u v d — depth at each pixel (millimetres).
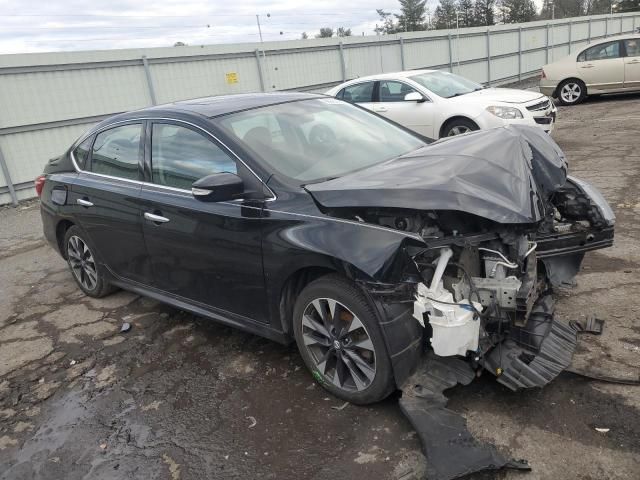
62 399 3449
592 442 2500
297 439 2793
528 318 2971
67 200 4656
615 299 3760
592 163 7840
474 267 2848
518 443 2543
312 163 3404
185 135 3664
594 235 3314
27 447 3021
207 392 3314
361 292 2789
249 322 3447
